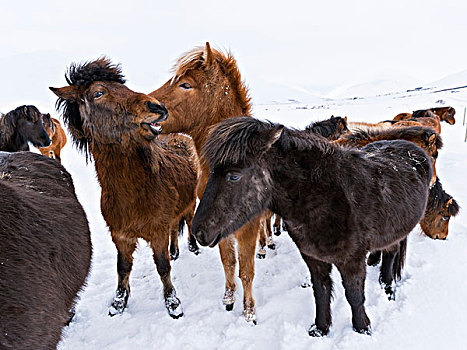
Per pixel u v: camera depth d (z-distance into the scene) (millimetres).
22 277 1617
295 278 4348
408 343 3020
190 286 4316
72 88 3266
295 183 2842
